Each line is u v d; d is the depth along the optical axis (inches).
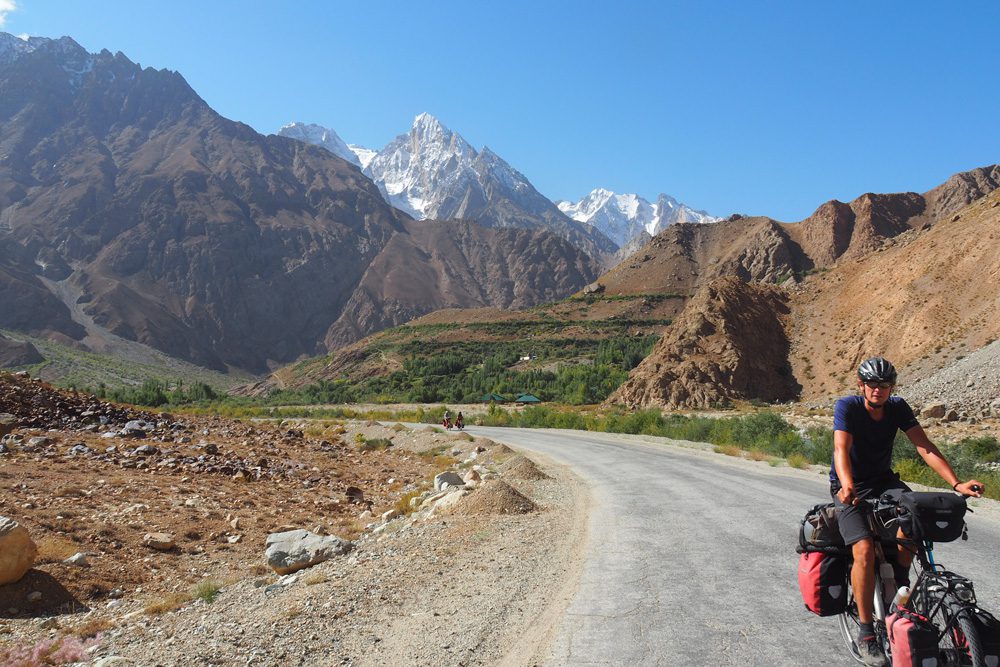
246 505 629.6
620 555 334.0
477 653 211.0
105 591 385.4
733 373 2967.5
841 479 154.9
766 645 189.8
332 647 234.2
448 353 7234.3
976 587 235.1
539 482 768.3
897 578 153.6
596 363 5492.1
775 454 999.6
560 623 229.3
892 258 3176.7
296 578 368.5
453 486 716.0
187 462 816.3
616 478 749.3
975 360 1908.2
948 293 2532.0
